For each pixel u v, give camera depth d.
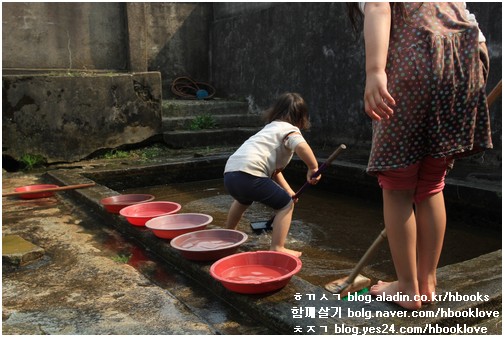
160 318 1.86
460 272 2.05
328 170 4.62
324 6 5.77
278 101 2.84
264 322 1.79
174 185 5.10
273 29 6.66
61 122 5.39
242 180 2.54
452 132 1.57
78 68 6.23
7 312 1.93
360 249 2.97
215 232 2.50
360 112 5.43
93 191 3.88
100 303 2.00
